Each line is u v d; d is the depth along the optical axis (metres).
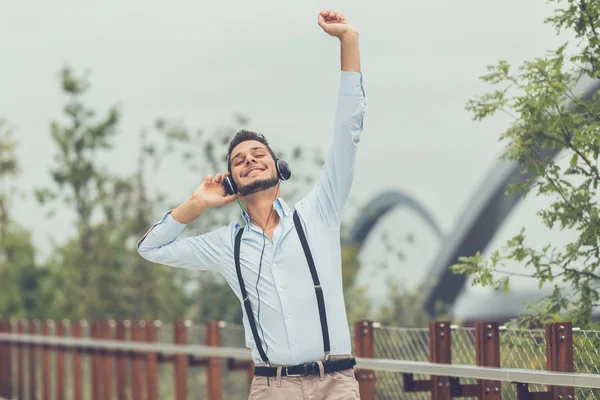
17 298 31.53
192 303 24.53
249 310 5.61
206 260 5.80
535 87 7.63
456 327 7.67
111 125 26.97
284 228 5.56
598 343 6.87
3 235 31.64
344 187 5.61
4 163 31.12
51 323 15.51
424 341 7.90
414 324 22.59
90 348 14.15
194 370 11.75
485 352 7.13
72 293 25.48
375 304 23.39
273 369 5.54
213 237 5.80
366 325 8.57
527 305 7.98
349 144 5.61
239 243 5.66
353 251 24.59
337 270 5.58
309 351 5.49
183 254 5.85
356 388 5.55
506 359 7.30
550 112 7.75
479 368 6.88
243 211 5.75
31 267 32.16
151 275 24.77
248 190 5.64
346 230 29.84
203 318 23.05
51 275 29.00
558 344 6.55
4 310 31.36
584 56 7.64
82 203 26.23
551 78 7.71
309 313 5.49
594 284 7.76
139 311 24.84
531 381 6.47
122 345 12.63
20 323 16.77
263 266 5.55
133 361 12.74
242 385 10.77
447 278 45.00
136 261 25.02
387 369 7.82
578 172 7.80
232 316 22.94
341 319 5.56
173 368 11.96
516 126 8.01
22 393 16.66
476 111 8.04
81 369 14.47
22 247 31.91
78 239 26.22
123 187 25.44
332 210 5.61
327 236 5.59
